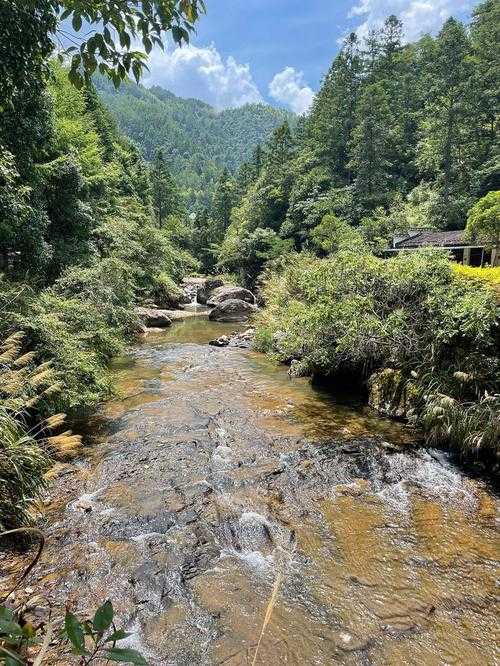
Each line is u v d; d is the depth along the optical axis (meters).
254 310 21.92
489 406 5.98
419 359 7.79
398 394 7.72
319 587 3.70
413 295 8.24
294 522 4.64
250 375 10.84
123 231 20.86
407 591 3.66
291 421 7.52
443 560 4.06
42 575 3.72
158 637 3.16
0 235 8.91
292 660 2.99
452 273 8.16
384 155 36.53
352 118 40.84
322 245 25.30
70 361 7.14
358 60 43.25
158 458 6.04
